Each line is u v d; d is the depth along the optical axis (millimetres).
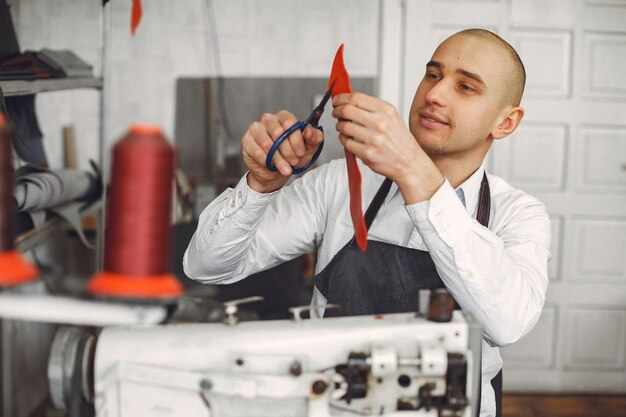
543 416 3551
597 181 3748
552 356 3832
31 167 2725
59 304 890
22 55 2625
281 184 1562
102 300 978
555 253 3775
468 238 1356
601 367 3838
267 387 1137
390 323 1182
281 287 2930
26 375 3107
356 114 1272
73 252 3707
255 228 1640
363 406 1155
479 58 1566
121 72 4172
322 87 4215
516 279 1430
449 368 1138
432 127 1596
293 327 1181
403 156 1291
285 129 1461
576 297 3791
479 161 1682
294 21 4152
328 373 1154
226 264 1685
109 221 904
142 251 882
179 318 1486
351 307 1625
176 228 2633
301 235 1805
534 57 3678
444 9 3682
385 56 3781
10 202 854
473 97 1573
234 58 4199
